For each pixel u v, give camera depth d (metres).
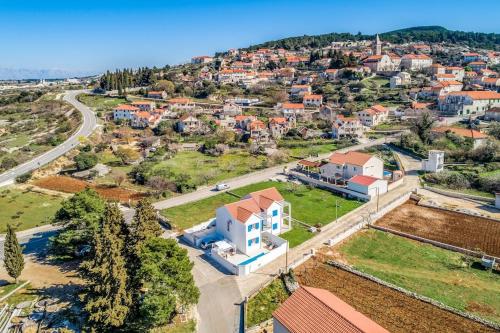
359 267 61.97
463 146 124.50
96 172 111.88
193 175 113.94
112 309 45.59
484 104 173.38
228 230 70.25
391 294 54.09
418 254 66.50
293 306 41.22
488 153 113.44
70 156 127.62
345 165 103.81
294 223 79.50
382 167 105.12
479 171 106.19
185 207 89.94
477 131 134.00
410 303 51.91
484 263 61.66
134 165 123.38
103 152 135.75
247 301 52.88
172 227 78.38
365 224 77.94
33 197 96.31
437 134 136.38
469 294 54.56
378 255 66.38
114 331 46.75
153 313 44.47
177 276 47.84
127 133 156.62
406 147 133.25
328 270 61.12
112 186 104.06
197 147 144.50
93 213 64.88
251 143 144.75
